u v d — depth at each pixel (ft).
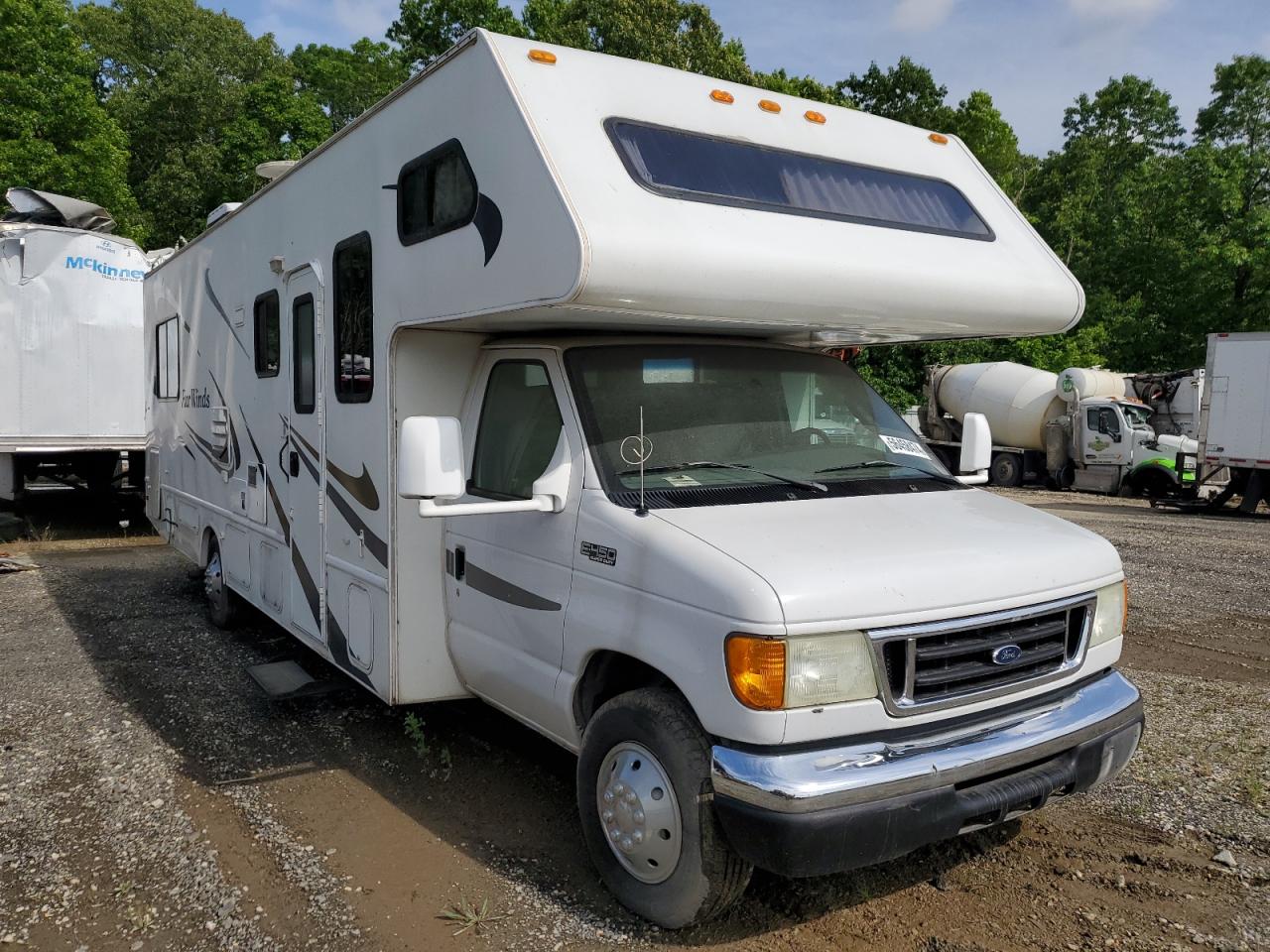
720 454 12.41
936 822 9.52
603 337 13.25
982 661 10.21
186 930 10.84
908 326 13.08
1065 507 59.72
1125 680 11.85
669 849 10.33
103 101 122.52
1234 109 118.83
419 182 13.24
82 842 12.90
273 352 19.04
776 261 11.19
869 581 9.57
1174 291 103.24
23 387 36.27
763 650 9.11
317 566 17.20
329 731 17.01
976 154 114.21
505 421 13.56
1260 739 16.80
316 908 11.23
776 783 9.08
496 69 11.43
